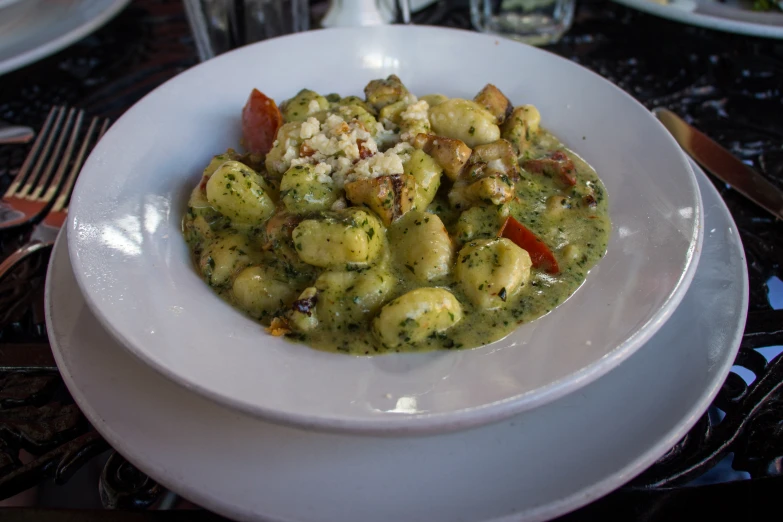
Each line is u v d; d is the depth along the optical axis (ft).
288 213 0.90
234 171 0.92
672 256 0.80
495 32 1.45
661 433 0.67
